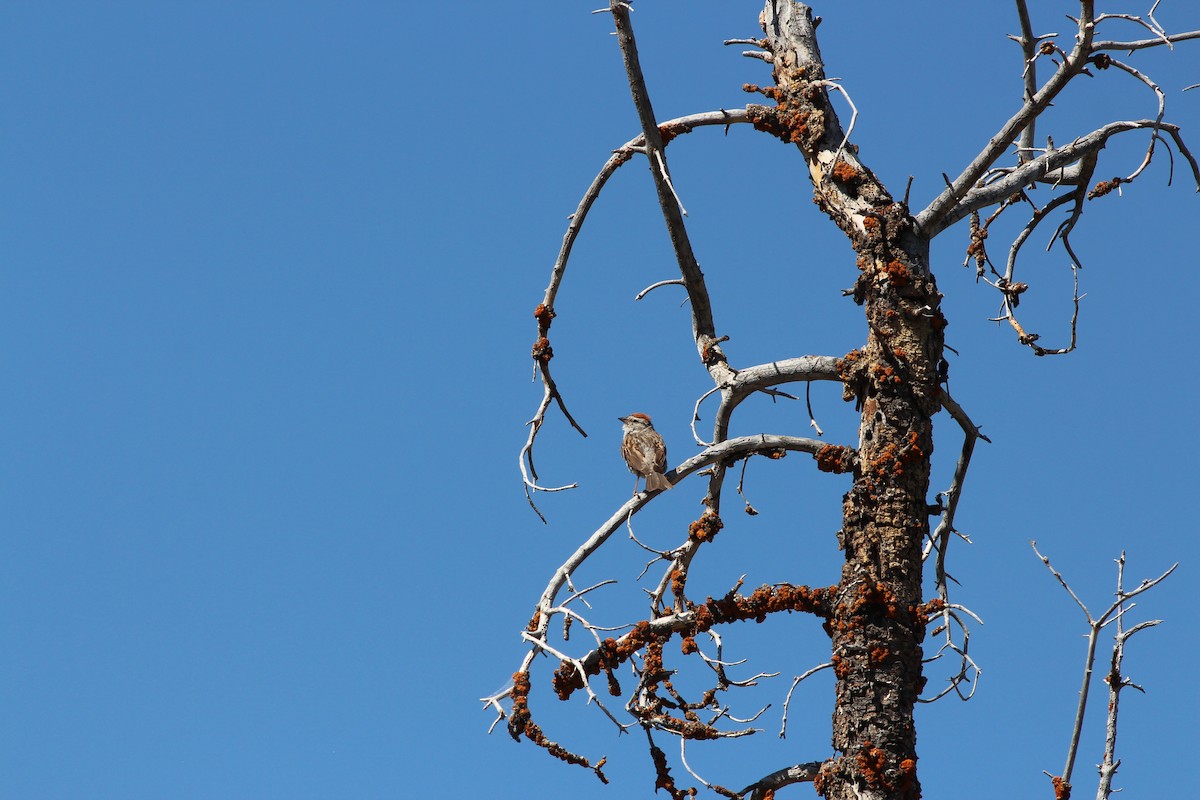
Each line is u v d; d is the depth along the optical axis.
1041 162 15.45
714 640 14.03
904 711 13.10
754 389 15.16
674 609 15.64
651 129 15.18
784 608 13.83
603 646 14.12
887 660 13.16
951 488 15.19
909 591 13.50
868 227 14.37
